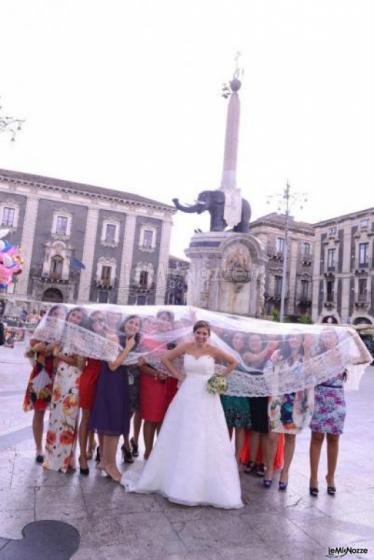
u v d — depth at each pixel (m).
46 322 4.67
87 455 5.27
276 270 44.44
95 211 40.97
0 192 38.41
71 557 3.09
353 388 4.86
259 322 5.10
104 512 3.82
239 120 18.05
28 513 3.71
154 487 4.31
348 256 37.69
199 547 3.35
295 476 5.14
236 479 4.21
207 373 4.29
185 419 4.22
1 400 7.95
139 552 3.22
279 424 4.58
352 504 4.36
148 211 42.75
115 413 4.53
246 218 17.27
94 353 4.49
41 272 39.09
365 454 6.17
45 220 39.50
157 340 4.69
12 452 5.26
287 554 3.33
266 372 4.59
